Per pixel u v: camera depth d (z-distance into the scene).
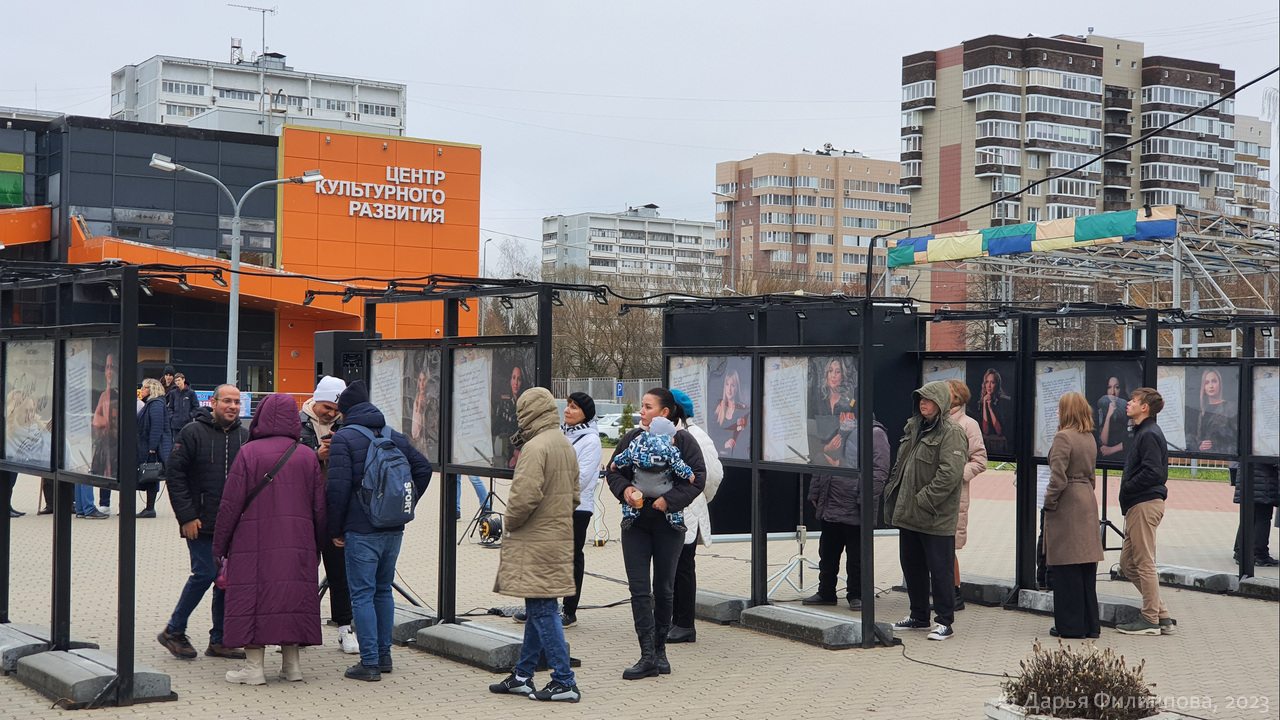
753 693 6.45
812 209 109.50
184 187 38.88
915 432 8.27
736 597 8.83
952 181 77.06
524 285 7.17
